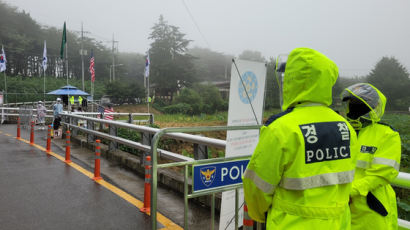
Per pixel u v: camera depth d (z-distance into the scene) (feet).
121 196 18.16
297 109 6.07
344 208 6.06
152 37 254.06
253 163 5.99
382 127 8.14
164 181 20.39
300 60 6.08
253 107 12.09
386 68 294.66
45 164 26.05
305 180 5.64
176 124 113.70
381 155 7.78
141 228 14.02
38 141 38.75
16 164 25.95
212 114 183.62
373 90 8.25
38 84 198.49
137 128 23.75
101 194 18.49
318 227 5.62
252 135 12.25
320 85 5.99
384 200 7.98
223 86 262.26
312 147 5.71
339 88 144.87
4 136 42.78
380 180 7.68
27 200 17.40
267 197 5.96
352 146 6.34
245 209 9.84
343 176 6.01
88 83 237.86
